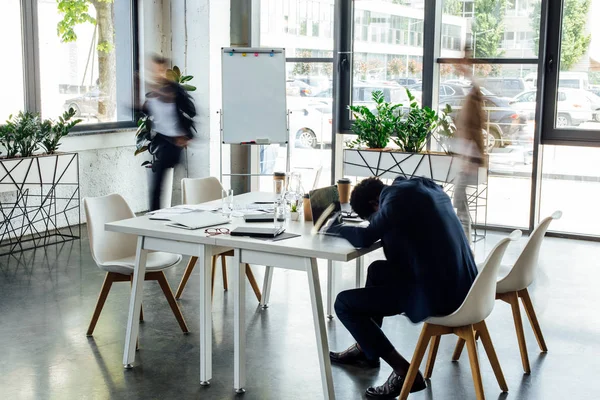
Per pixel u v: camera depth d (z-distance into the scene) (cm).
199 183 530
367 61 782
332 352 399
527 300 404
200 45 807
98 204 442
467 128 608
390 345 349
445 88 752
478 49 726
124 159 800
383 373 382
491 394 356
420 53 752
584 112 698
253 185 857
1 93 666
